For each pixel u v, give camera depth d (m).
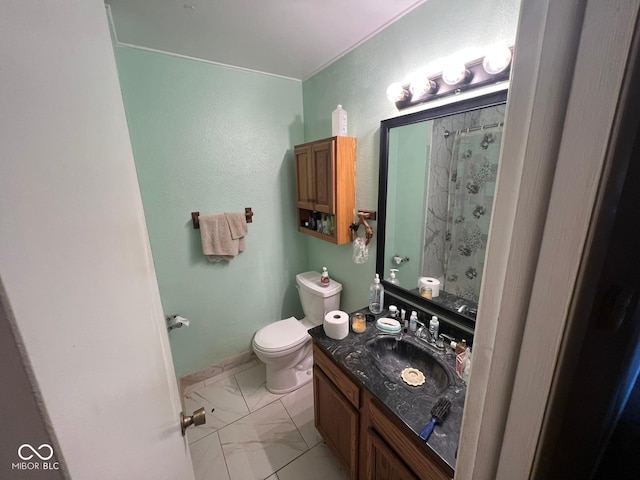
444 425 0.85
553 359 0.32
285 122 2.09
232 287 2.12
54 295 0.26
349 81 1.64
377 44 1.42
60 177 0.29
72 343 0.28
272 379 1.95
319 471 1.43
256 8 1.21
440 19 1.13
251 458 1.50
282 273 2.34
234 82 1.84
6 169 0.22
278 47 1.57
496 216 0.34
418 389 1.02
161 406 0.59
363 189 1.66
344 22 1.33
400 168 1.42
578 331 0.33
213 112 1.81
